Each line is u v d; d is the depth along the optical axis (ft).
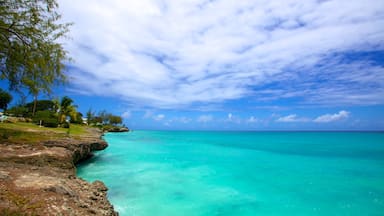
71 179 34.19
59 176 33.01
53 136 74.74
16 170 29.35
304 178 59.26
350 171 70.08
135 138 218.18
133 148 123.85
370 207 38.42
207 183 52.21
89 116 278.26
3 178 23.65
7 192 19.48
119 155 92.68
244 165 78.74
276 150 131.34
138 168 66.13
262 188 49.01
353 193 46.14
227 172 65.82
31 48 31.68
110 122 349.00
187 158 93.30
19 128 88.89
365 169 73.26
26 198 18.84
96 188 35.58
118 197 38.24
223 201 40.01
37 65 33.14
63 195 21.93
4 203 16.88
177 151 119.24
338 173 66.74
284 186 51.01
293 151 125.70
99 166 66.49
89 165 67.51
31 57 32.19
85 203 22.99
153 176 55.93
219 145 165.99
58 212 17.58
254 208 37.24
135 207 34.45
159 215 32.40
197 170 67.62
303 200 41.45
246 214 34.71
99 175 54.19
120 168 64.75
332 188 49.47
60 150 52.31
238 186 50.29
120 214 31.30
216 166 75.97
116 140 175.73
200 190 46.14
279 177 60.39
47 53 32.91
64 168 44.98
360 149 139.03
